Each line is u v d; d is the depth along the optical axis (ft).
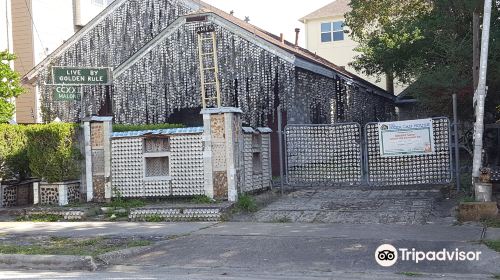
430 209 39.73
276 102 61.82
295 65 61.52
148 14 75.46
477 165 38.19
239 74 62.80
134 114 68.03
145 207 43.09
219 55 63.52
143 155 45.65
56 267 30.09
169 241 34.37
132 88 68.28
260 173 48.80
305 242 32.35
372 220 38.06
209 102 64.08
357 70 92.38
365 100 86.69
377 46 76.28
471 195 40.24
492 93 50.80
